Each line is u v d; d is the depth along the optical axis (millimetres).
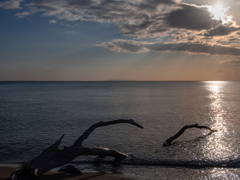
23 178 7473
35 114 26938
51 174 8148
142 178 7863
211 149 11930
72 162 10047
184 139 14391
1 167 8953
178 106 35781
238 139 14133
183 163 9727
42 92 86125
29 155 11094
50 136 15375
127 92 86000
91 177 7852
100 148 9766
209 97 57781
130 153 11391
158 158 10469
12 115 26016
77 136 15406
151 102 43281
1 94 72875
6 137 14984
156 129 17781
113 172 8625
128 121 10719
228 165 9422
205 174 8422
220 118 23422
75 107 34750
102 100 48562
